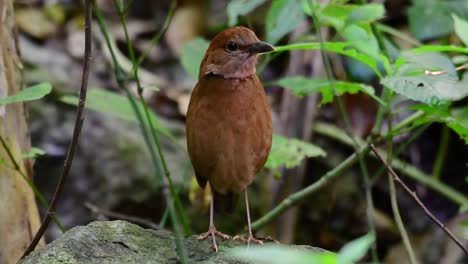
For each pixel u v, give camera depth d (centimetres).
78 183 1280
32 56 1389
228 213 871
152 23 1577
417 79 772
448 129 1333
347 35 877
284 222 1307
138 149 1303
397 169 1381
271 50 760
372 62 827
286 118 1341
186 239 724
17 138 897
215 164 759
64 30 1493
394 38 1403
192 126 754
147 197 1278
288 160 977
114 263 647
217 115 742
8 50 901
